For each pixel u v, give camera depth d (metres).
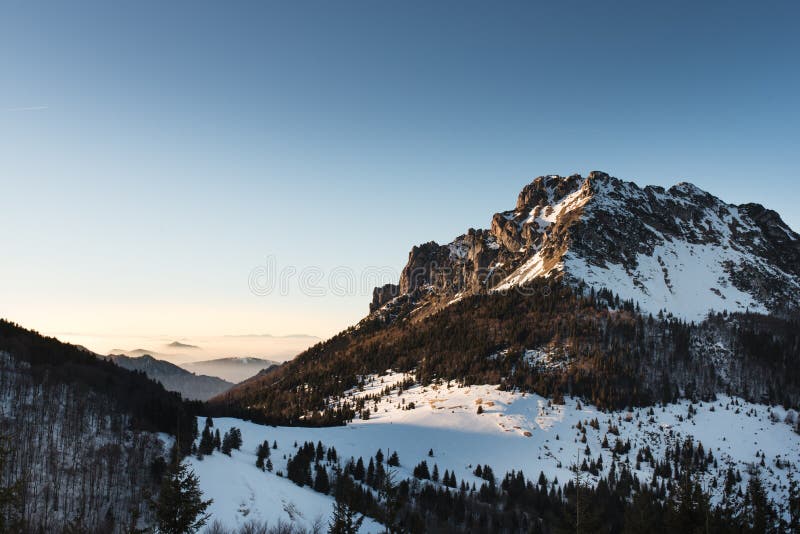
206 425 182.75
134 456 142.75
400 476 186.38
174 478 73.69
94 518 113.62
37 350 187.38
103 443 145.50
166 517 69.75
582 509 84.62
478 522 155.12
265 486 147.25
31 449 130.25
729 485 179.62
